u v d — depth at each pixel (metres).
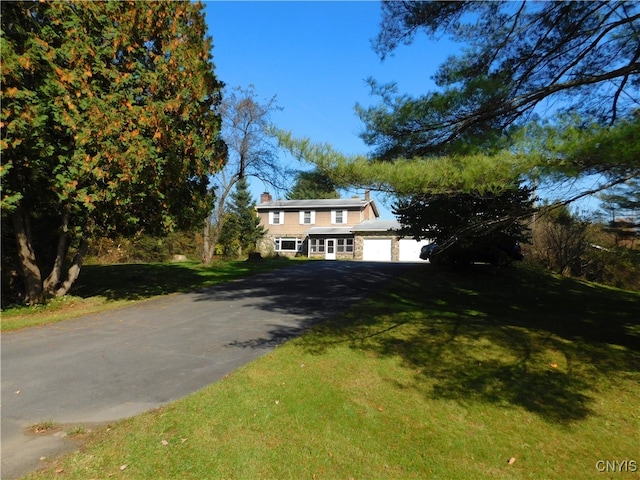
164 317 9.50
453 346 6.95
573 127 4.30
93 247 25.25
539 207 5.63
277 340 7.36
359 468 3.61
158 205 11.50
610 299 13.77
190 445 3.85
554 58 7.22
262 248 36.09
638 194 8.17
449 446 3.98
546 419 4.55
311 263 23.52
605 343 7.60
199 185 13.11
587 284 17.41
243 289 13.62
